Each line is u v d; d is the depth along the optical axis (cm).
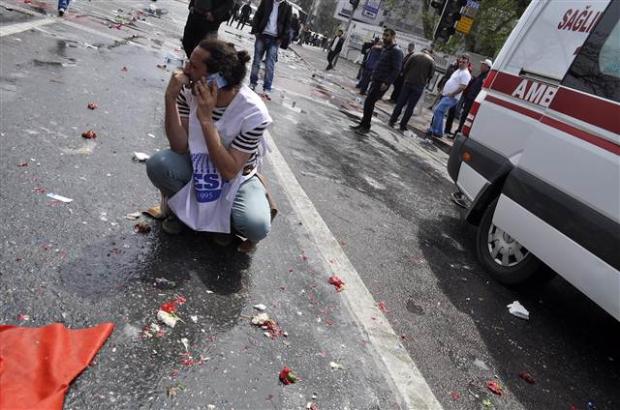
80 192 329
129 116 514
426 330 320
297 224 411
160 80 721
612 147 318
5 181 308
